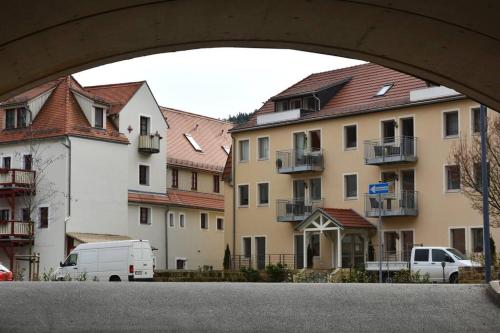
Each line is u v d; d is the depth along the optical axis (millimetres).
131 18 13188
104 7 12523
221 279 44250
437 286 19875
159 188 65188
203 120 78875
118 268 42312
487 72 15352
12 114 60219
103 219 59344
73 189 57438
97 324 13641
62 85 60688
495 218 39031
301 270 50094
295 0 12773
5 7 11875
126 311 15219
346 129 53688
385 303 16438
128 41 14422
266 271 43281
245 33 14609
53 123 58438
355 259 52000
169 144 71062
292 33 14656
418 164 49656
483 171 27453
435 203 48688
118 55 15195
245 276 43562
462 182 41031
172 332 12898
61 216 56969
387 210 50031
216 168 72688
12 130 59844
